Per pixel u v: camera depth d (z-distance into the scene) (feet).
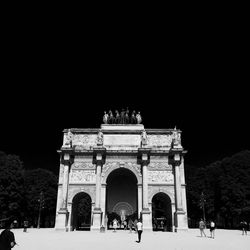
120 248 94.99
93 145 237.04
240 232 203.10
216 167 303.07
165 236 154.40
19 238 132.46
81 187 225.15
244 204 257.55
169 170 228.63
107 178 234.79
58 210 217.36
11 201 260.01
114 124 246.27
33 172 328.29
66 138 237.25
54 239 128.77
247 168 270.26
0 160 274.16
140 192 222.07
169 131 239.09
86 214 370.53
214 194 294.25
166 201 234.38
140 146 234.38
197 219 329.52
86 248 94.02
